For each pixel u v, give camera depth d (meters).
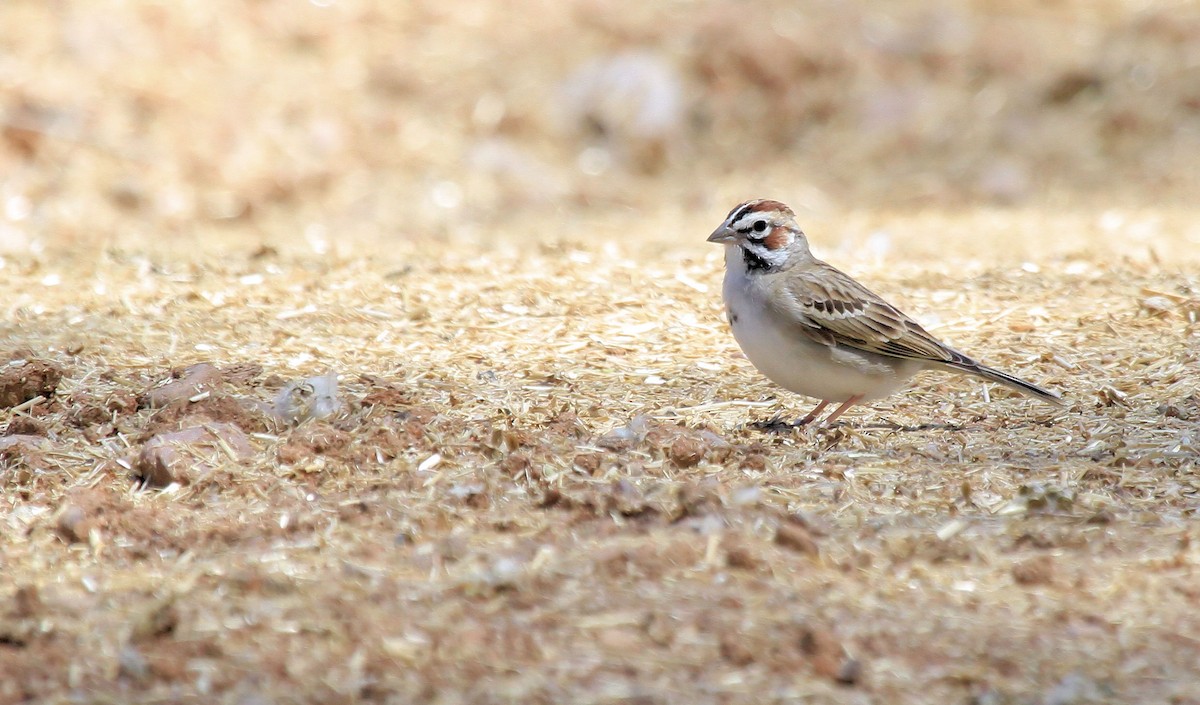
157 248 17.62
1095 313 13.84
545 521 8.77
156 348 12.58
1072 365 12.30
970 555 8.32
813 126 26.78
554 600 7.67
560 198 24.31
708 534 8.45
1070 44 27.95
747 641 7.24
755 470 9.73
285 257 16.42
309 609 7.57
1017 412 11.20
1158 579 8.03
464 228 22.19
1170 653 7.19
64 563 8.34
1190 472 9.73
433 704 6.69
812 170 25.83
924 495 9.31
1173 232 18.83
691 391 11.68
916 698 6.79
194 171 23.30
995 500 9.23
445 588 7.82
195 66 25.56
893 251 17.42
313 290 14.64
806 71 27.33
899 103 26.78
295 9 27.56
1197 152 25.17
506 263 16.03
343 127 25.12
